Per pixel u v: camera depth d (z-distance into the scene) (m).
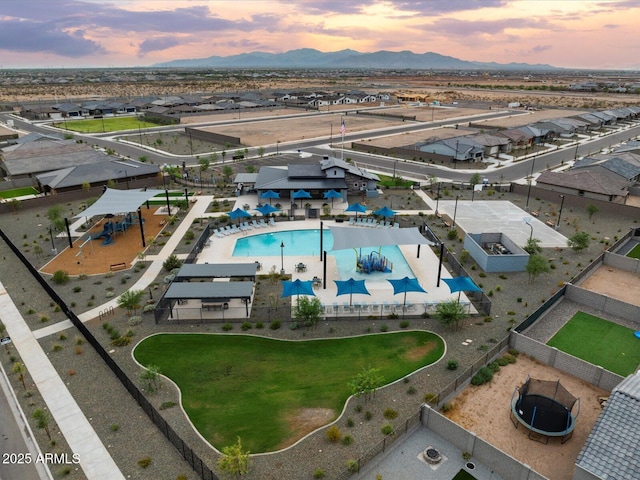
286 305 43.16
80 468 25.11
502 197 77.75
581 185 74.69
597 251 56.09
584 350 36.47
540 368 33.75
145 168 85.38
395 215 68.00
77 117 178.62
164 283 47.31
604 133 139.00
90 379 32.78
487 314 41.44
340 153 110.38
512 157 107.75
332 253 55.22
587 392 31.16
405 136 133.62
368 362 34.75
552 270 50.88
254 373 33.47
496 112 192.00
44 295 45.34
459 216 68.50
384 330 39.00
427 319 41.06
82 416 29.08
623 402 24.75
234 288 42.31
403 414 29.20
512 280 48.47
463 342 37.34
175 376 33.06
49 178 80.75
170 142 126.12
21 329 39.44
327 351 36.16
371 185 77.62
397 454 25.84
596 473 22.08
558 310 42.34
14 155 93.69
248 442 26.92
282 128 148.00
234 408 29.83
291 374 33.34
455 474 24.53
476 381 31.70
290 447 26.52
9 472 24.92
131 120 170.88
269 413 29.36
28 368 34.09
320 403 30.27
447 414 29.00
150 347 36.50
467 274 47.50
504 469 24.34
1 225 64.94
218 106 189.62
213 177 89.56
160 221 66.00
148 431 27.81
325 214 67.62
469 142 103.69
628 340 37.81
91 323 40.25
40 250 54.81
